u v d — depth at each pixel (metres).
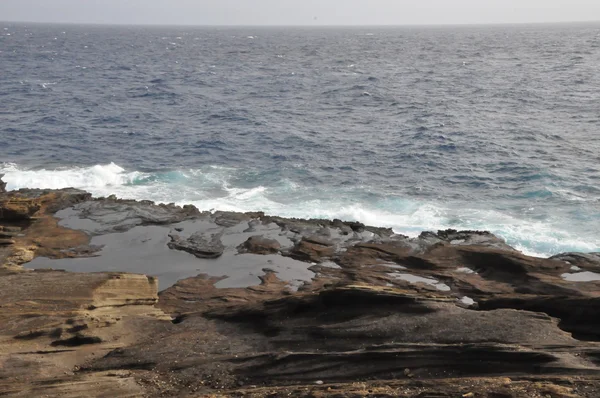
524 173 43.09
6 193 34.19
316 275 25.28
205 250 27.56
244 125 61.84
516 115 65.38
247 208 35.94
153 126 61.16
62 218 31.09
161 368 15.90
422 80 100.88
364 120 64.69
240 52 182.38
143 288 21.34
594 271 24.42
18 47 188.25
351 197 38.31
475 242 27.92
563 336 15.41
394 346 15.37
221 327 18.47
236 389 14.77
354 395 13.02
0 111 67.06
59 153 49.25
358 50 189.38
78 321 18.00
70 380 15.12
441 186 40.81
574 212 34.94
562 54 156.12
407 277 24.67
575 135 54.78
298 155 49.25
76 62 136.50
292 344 16.77
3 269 24.41
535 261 24.89
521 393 12.38
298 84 96.88
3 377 15.34
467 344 14.88
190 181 41.69
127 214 31.61
